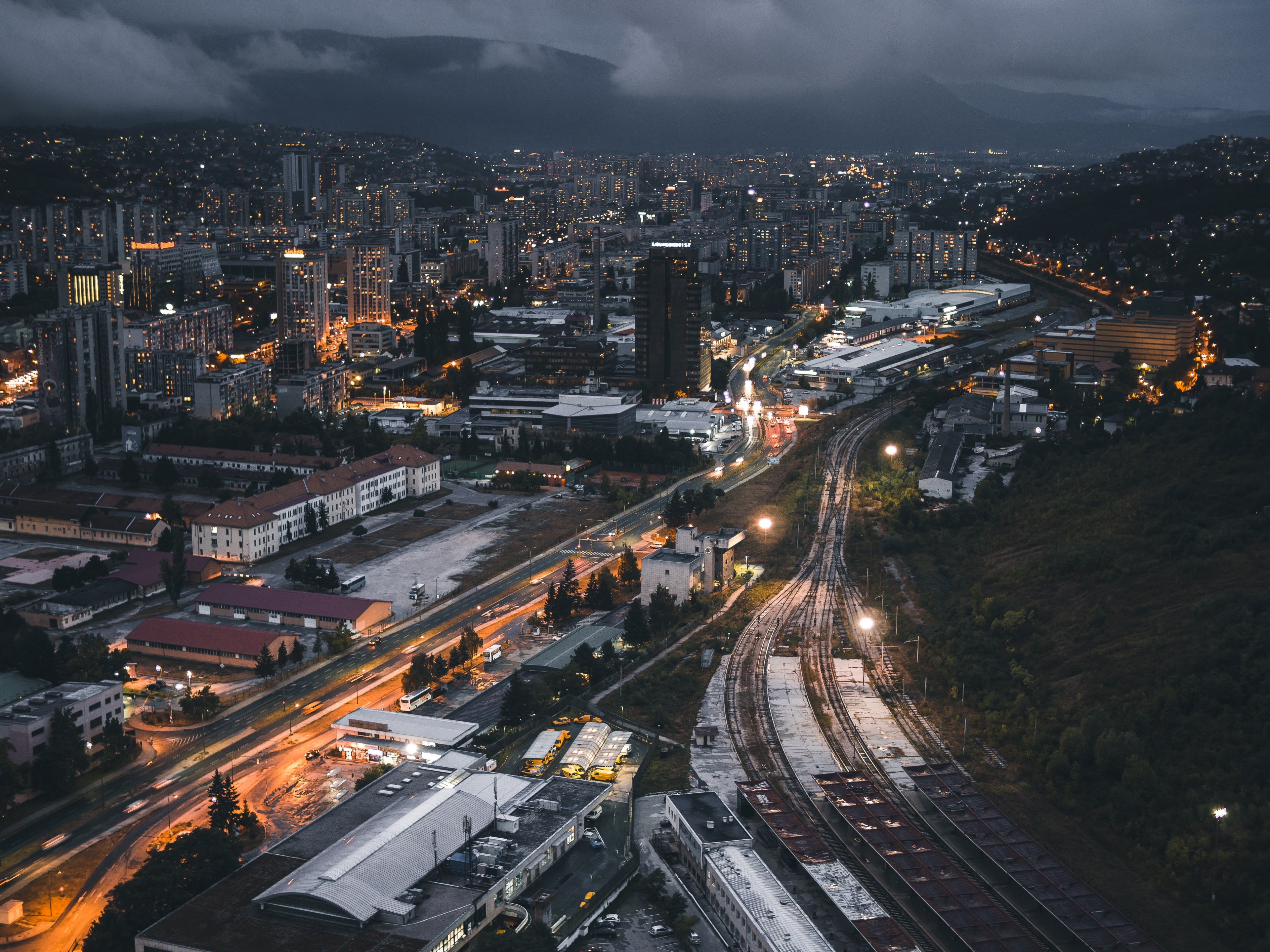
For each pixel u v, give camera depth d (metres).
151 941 198.38
